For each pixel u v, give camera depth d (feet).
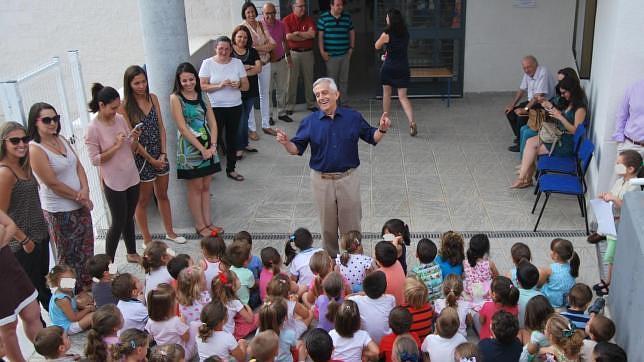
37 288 16.65
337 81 33.35
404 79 29.66
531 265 15.69
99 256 16.51
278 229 22.11
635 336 13.70
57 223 17.29
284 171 26.86
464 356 12.71
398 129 31.07
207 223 22.13
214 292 15.38
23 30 33.94
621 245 16.06
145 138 19.66
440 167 26.55
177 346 13.11
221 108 24.89
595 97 23.57
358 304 15.06
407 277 15.66
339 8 31.86
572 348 13.10
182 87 20.27
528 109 26.45
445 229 21.57
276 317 14.17
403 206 23.27
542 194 23.93
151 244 16.89
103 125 18.15
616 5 20.27
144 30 20.66
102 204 22.52
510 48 35.01
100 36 34.09
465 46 35.06
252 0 33.45
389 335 14.47
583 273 18.86
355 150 18.53
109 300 16.31
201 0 33.30
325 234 19.36
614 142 20.94
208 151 20.71
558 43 34.71
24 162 15.62
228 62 24.84
